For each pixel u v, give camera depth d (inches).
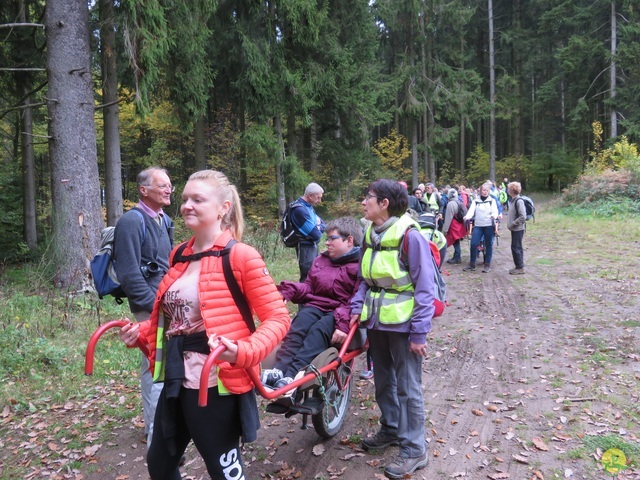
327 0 666.8
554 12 1173.1
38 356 223.6
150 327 95.7
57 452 157.9
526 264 434.6
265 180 733.9
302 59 692.1
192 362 87.7
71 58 331.0
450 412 171.2
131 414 179.9
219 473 89.2
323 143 815.1
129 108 684.1
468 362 217.8
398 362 135.6
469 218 412.8
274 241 509.4
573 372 198.8
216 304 87.7
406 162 1398.9
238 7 609.9
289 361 143.9
